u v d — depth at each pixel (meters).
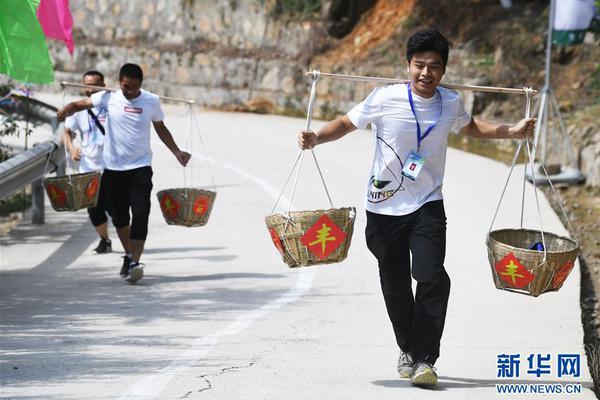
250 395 14.87
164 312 20.50
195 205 23.02
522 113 54.88
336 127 15.28
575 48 56.19
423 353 15.17
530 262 14.45
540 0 60.84
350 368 16.47
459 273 24.53
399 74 62.00
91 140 25.73
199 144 52.53
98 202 26.64
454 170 43.62
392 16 66.62
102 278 23.98
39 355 17.00
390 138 15.03
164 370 16.16
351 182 39.94
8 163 25.02
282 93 68.75
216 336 18.53
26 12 23.06
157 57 76.56
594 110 47.28
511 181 40.78
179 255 26.92
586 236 34.19
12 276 24.22
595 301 25.62
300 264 15.31
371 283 23.56
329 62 66.81
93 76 26.08
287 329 19.17
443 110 14.98
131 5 79.69
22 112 40.47
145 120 23.45
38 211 31.27
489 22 60.84
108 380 15.52
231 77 71.62
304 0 70.12
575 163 42.44
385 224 15.28
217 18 74.06
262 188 38.16
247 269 25.14
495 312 20.67
